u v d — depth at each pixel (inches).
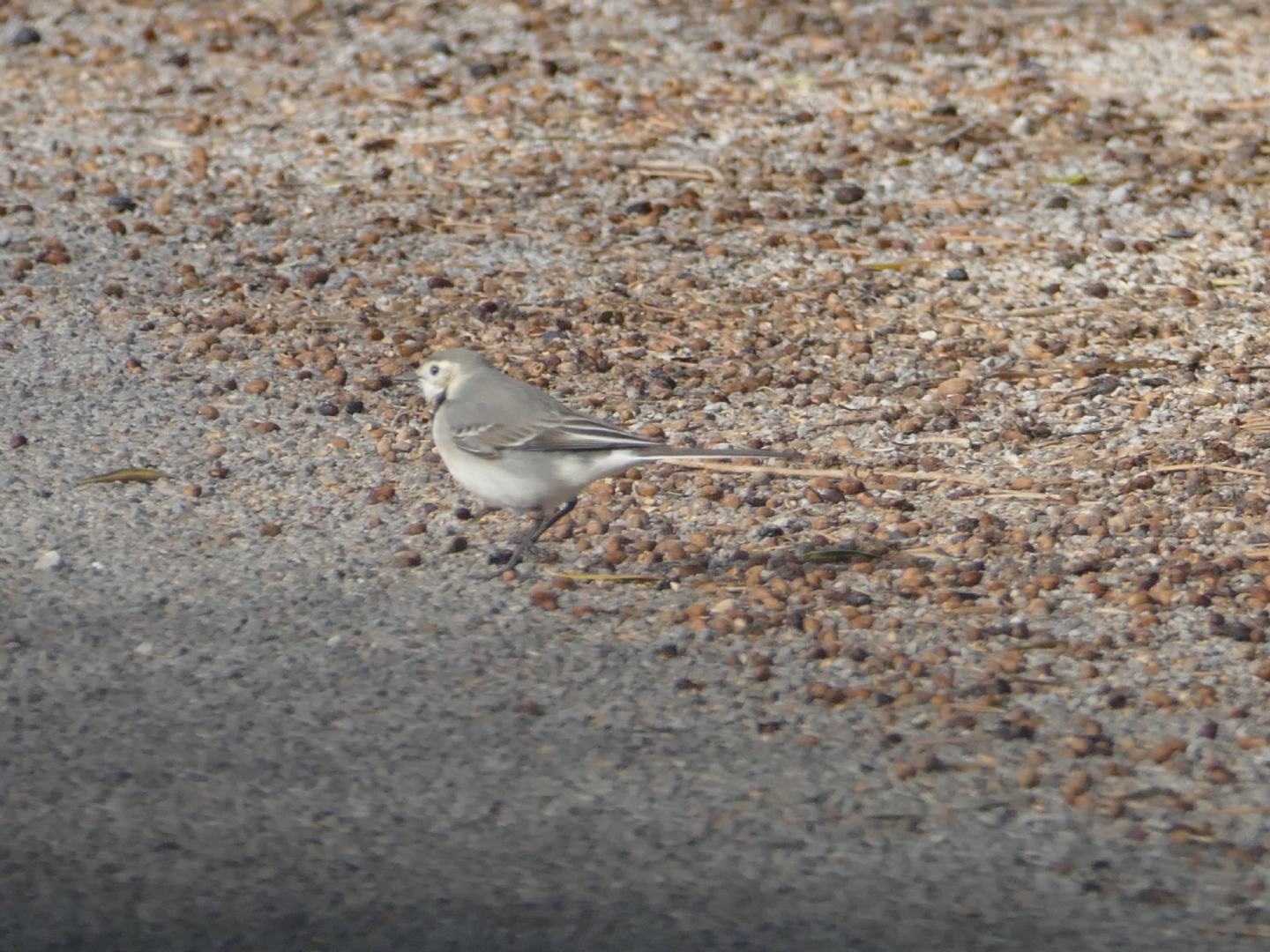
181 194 725.9
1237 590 429.4
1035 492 487.5
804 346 597.6
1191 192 725.9
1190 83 858.8
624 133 794.2
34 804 329.4
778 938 293.1
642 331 610.2
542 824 326.6
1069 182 738.2
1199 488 485.7
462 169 754.8
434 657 391.5
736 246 681.0
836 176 744.3
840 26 944.9
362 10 976.3
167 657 388.5
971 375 573.6
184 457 501.7
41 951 286.7
